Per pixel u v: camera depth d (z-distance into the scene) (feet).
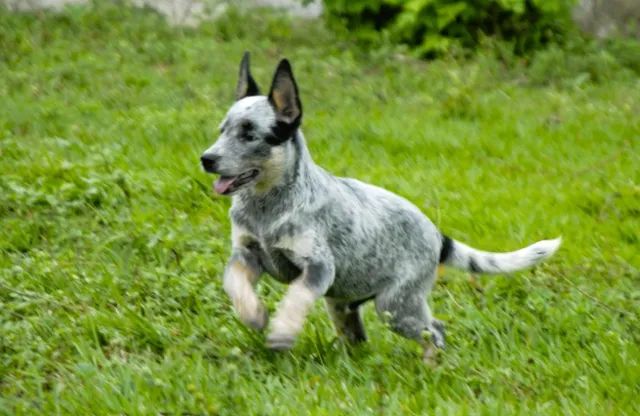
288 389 30.01
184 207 44.68
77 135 52.54
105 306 35.32
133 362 31.53
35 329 33.40
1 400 28.84
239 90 32.65
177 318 34.86
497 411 28.94
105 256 39.60
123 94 59.88
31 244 40.93
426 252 33.55
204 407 28.17
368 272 32.63
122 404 28.73
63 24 71.31
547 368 32.73
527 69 66.18
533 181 49.83
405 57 67.77
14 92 59.47
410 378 31.37
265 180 30.96
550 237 43.98
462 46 69.21
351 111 59.11
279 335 30.22
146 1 76.38
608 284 40.06
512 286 39.22
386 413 28.73
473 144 54.03
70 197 43.93
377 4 69.77
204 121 55.16
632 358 33.50
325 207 31.60
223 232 42.50
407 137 54.39
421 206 45.80
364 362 32.19
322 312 35.99
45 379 30.66
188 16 75.61
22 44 66.80
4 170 46.32
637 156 52.70
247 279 31.42
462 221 44.75
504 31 69.46
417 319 33.47
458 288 38.99
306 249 31.14
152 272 37.52
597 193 47.88
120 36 69.97
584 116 58.44
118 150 50.06
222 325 34.30
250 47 69.05
